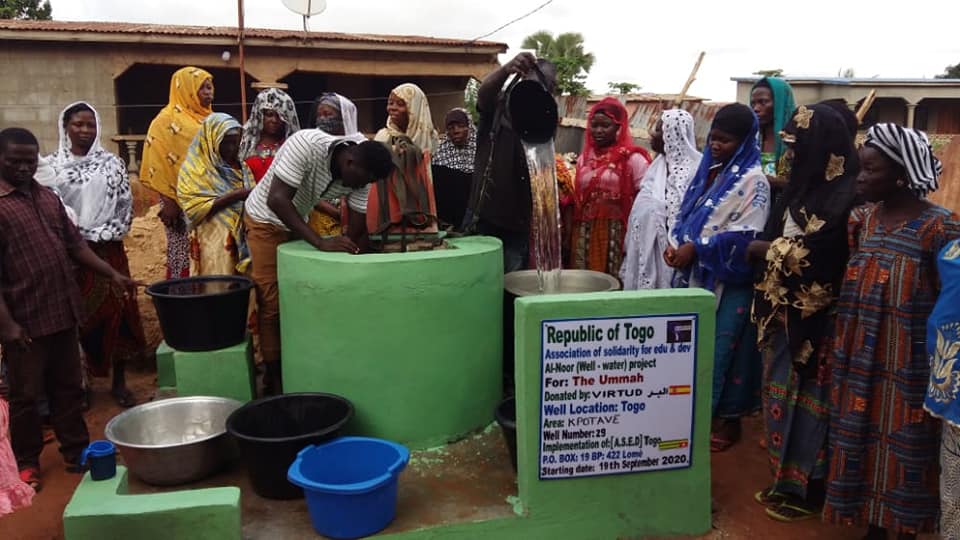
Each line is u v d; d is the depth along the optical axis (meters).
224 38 14.57
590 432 3.25
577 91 19.91
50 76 14.09
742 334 3.98
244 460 3.42
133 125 16.70
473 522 3.16
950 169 8.99
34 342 3.72
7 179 3.65
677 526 3.40
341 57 15.82
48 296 3.72
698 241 3.91
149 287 4.34
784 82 5.04
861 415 3.00
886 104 19.91
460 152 5.95
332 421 3.63
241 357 4.18
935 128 19.97
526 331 3.11
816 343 3.26
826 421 3.29
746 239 3.77
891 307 2.90
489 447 3.82
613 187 5.14
